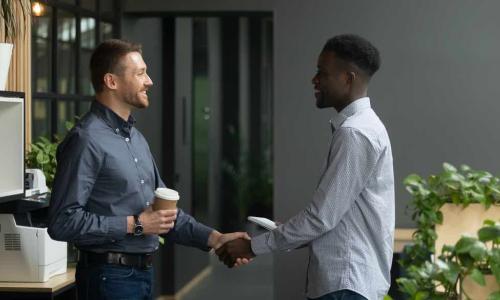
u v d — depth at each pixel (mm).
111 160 4266
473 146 8336
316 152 8406
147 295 4453
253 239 4402
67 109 7477
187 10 8422
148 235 4391
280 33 8406
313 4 8375
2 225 5191
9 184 4953
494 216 6066
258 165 18047
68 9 7398
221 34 16859
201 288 11586
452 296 4766
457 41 8336
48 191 5652
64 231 4160
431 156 8375
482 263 4578
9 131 4945
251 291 11422
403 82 8367
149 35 9305
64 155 4266
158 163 9781
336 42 4320
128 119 4465
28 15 6449
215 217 15016
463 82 8336
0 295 5137
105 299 4289
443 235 6129
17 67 6312
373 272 4199
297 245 4270
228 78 17812
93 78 4422
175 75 10016
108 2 8281
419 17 8344
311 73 8383
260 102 20781
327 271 4184
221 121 16703
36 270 5207
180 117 10406
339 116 4320
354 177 4137
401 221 8391
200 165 13234
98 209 4277
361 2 8352
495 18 8297
